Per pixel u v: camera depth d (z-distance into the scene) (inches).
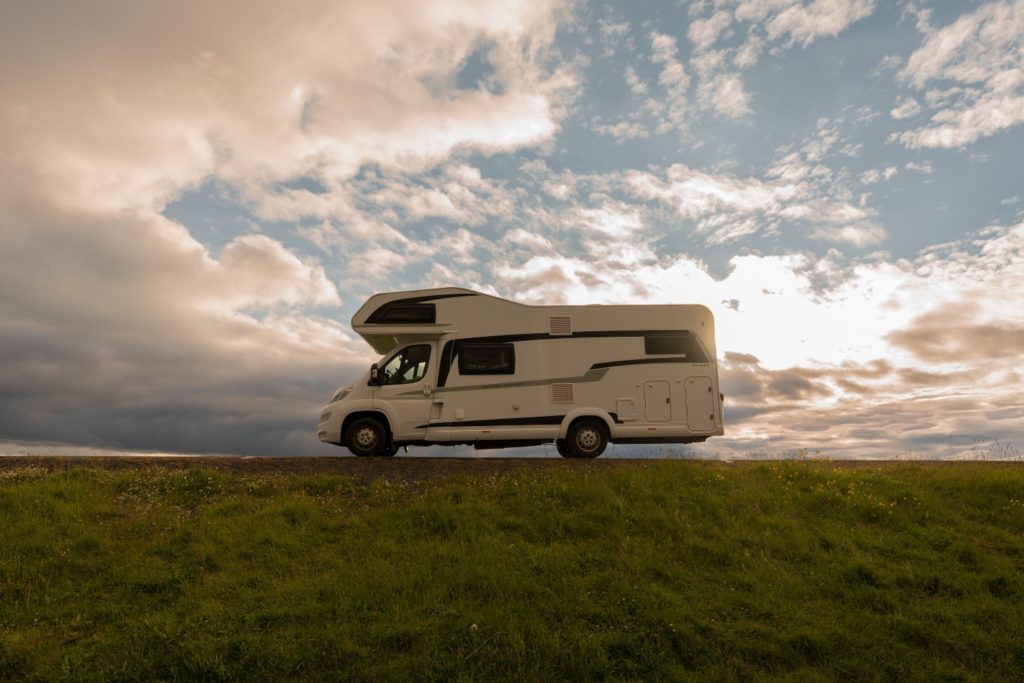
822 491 476.1
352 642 282.5
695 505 444.5
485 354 596.1
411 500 447.2
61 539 372.8
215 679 258.8
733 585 349.4
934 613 327.6
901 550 395.9
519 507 432.1
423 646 280.4
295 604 312.0
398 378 593.6
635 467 521.3
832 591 348.8
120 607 307.7
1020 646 299.7
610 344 602.9
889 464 590.9
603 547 383.9
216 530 391.2
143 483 470.9
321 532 399.5
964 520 445.1
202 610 302.5
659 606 316.5
